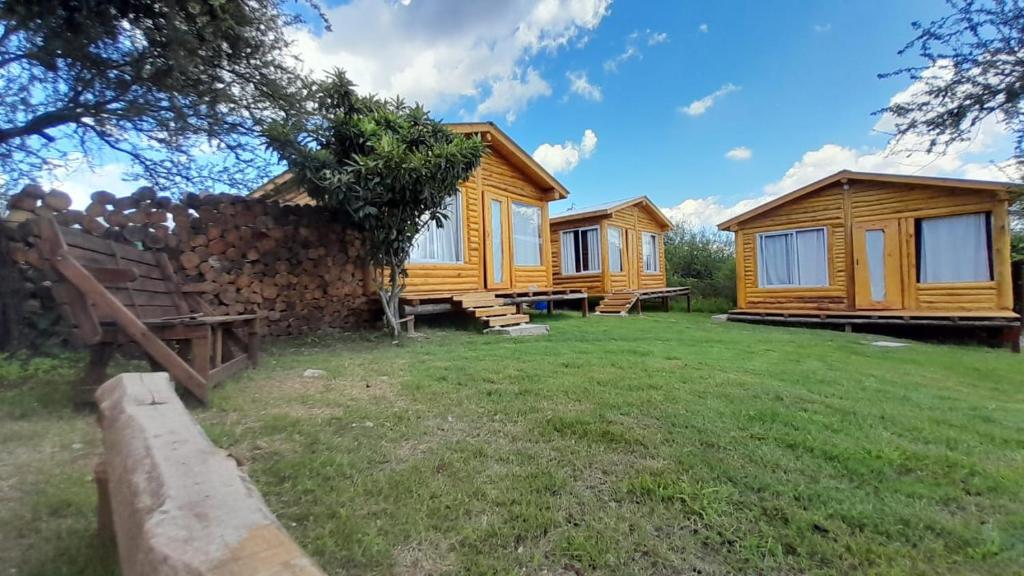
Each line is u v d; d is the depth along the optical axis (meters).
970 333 9.91
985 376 5.61
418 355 5.51
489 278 10.21
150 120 6.11
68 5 4.58
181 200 6.22
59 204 4.90
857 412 3.45
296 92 6.54
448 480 2.27
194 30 5.34
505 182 10.96
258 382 4.06
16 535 1.76
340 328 7.61
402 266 7.24
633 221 16.84
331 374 4.42
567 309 15.62
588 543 1.81
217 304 6.22
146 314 4.17
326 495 2.11
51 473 2.26
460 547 1.78
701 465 2.46
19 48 4.97
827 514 2.02
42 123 5.70
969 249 9.71
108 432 1.43
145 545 0.79
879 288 10.66
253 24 5.77
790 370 5.01
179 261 5.93
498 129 10.11
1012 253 10.23
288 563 0.73
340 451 2.59
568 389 3.87
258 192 7.83
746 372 4.76
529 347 6.16
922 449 2.73
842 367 5.49
